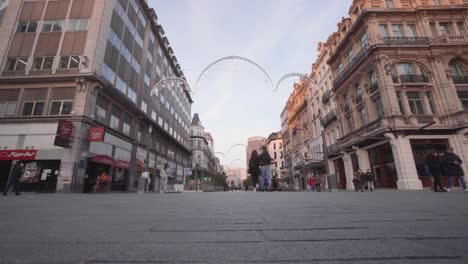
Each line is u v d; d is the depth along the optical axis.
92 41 18.39
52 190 15.84
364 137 18.89
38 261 1.20
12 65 18.25
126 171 23.39
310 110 36.16
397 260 1.18
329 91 28.95
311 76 35.72
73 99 17.41
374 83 20.12
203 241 1.66
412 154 16.95
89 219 2.76
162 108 34.78
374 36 19.98
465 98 18.16
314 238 1.69
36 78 17.47
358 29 22.14
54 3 19.50
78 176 16.02
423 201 4.87
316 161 31.48
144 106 28.17
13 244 1.57
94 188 17.17
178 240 1.69
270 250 1.42
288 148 49.56
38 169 16.22
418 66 19.22
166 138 36.22
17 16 19.30
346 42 24.25
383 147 19.28
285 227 2.14
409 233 1.79
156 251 1.42
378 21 20.52
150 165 29.23
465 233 1.76
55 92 17.59
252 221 2.53
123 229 2.12
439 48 19.06
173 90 40.91
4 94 17.67
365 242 1.55
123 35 22.97
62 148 16.11
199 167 57.03
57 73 17.77
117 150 21.27
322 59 32.00
